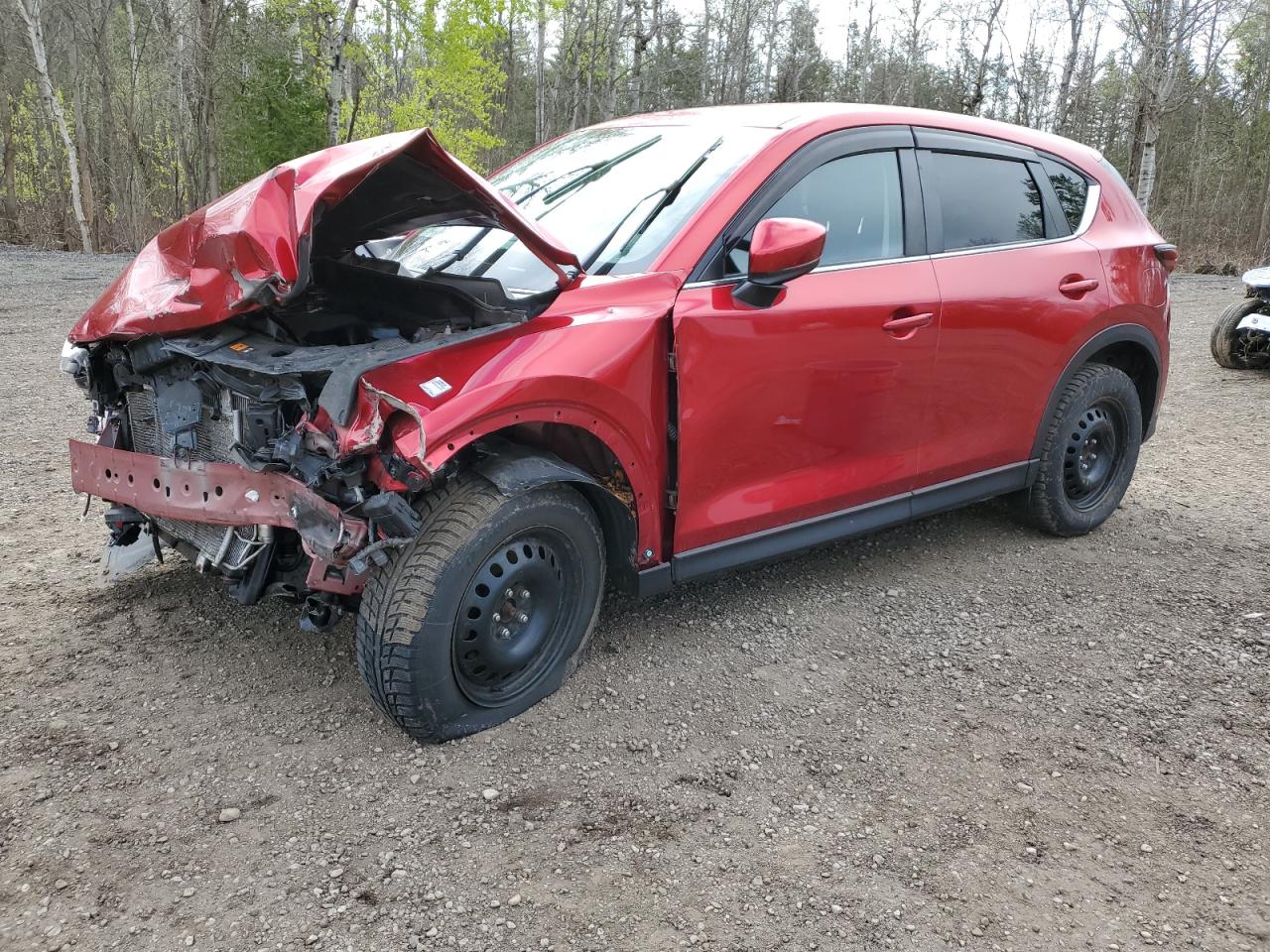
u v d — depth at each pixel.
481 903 2.18
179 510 2.72
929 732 2.95
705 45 44.25
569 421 2.67
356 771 2.64
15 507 4.64
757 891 2.25
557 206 3.41
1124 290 4.31
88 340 2.88
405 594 2.51
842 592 3.90
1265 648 3.53
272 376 2.41
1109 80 39.78
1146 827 2.54
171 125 28.70
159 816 2.44
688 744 2.82
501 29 21.12
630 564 3.05
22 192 31.36
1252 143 38.69
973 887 2.29
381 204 2.50
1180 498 5.25
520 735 2.81
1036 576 4.12
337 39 17.12
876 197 3.52
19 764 2.63
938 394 3.67
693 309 2.92
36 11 24.34
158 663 3.17
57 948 2.01
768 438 3.20
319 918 2.12
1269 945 2.14
